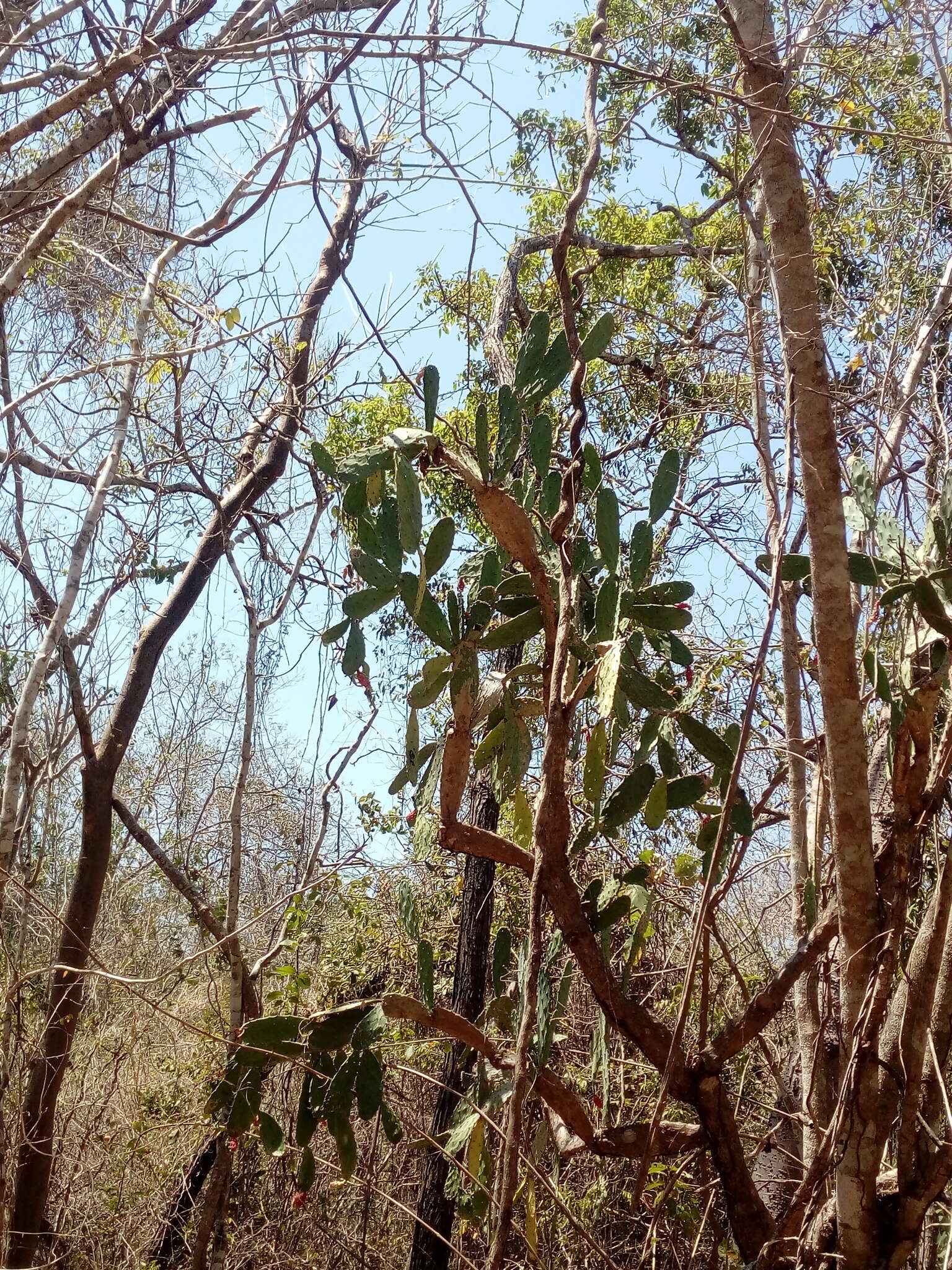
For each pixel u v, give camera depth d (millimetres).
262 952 6633
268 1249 5500
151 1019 6242
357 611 2924
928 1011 2980
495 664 5871
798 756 3863
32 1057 4625
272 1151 3492
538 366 3184
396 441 2947
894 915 2988
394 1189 5762
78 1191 5391
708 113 4832
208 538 5516
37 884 4789
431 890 7180
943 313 3826
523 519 3061
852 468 3383
